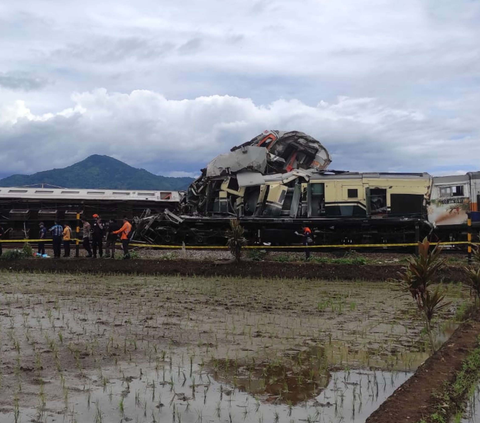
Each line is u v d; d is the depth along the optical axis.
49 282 18.61
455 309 14.09
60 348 9.44
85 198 35.19
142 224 29.94
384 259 24.12
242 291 17.00
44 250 28.20
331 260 21.77
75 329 10.98
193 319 12.32
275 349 9.69
